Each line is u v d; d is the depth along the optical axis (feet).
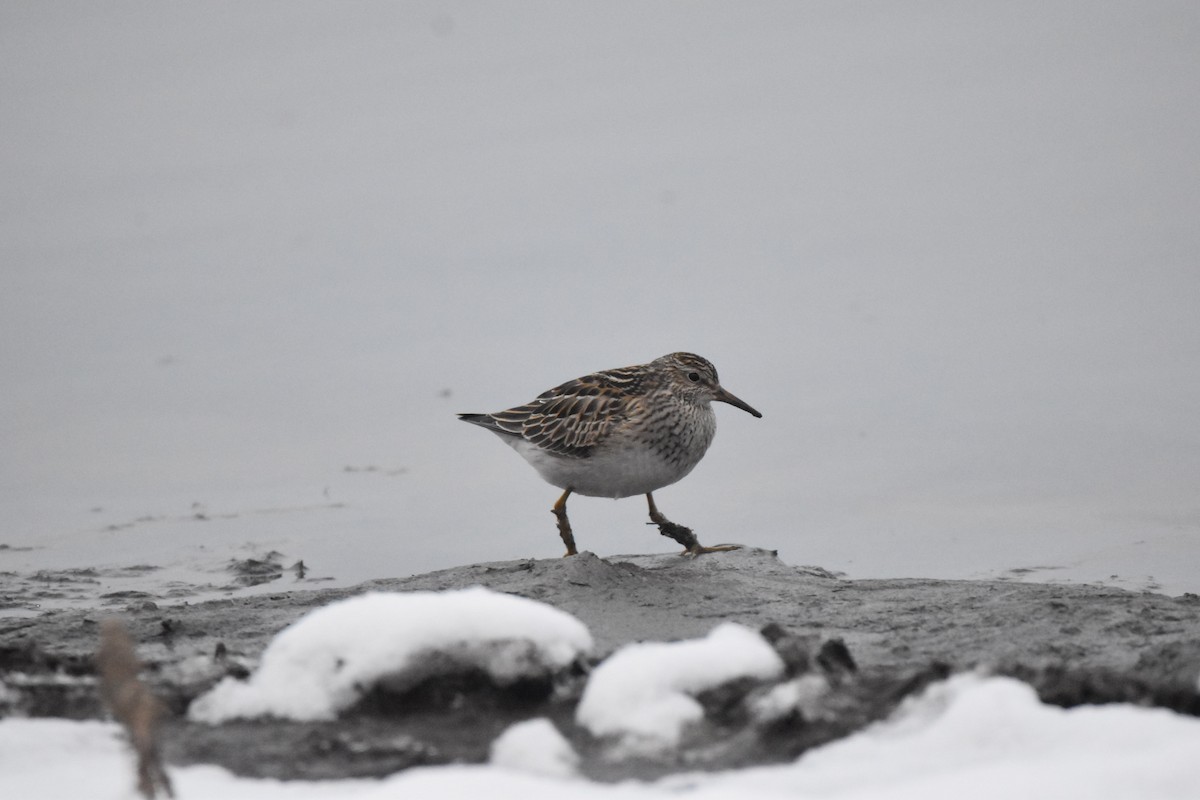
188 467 63.93
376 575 50.44
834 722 25.08
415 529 56.39
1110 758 22.34
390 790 22.00
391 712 26.94
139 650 35.76
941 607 37.78
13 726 26.76
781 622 37.01
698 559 45.09
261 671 27.86
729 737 24.89
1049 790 21.18
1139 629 34.42
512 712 26.84
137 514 58.23
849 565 49.83
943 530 53.42
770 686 25.89
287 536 55.36
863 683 26.84
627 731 25.08
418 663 26.96
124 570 51.19
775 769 23.54
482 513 58.44
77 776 24.08
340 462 64.34
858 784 22.71
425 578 42.98
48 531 56.18
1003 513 54.95
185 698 28.02
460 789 21.97
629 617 37.83
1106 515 54.29
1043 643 33.50
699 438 50.90
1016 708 24.29
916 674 26.61
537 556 53.16
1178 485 56.90
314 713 26.91
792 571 43.47
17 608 45.96
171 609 41.29
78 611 42.60
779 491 58.75
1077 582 46.26
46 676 29.76
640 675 25.86
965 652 33.01
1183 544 50.65
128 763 24.75
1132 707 25.08
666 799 22.16
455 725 26.37
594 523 56.85
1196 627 34.22
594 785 23.08
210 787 23.68
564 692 27.37
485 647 27.07
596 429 49.08
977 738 23.85
